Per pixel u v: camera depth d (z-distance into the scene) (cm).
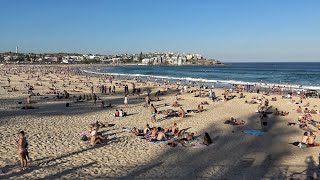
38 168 1683
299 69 19225
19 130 2505
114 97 5094
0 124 2702
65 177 1570
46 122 2864
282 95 5366
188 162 1891
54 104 4056
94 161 1842
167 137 2367
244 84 7838
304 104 4353
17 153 1912
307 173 1742
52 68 19075
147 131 2480
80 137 2359
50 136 2361
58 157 1889
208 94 5216
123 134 2503
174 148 2158
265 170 1784
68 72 14312
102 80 8962
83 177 1580
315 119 3331
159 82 8775
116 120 3080
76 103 4203
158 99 4728
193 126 2902
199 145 2234
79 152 2000
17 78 9469
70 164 1773
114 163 1822
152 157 1961
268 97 5094
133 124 2919
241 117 3400
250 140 2439
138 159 1914
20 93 5278
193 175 1675
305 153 2116
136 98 4978
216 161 1925
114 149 2091
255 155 2064
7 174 1576
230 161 1931
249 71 17012
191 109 3925
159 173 1688
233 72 16050
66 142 2212
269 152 2138
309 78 10756
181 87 6662
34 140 2231
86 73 14050
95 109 3734
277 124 3041
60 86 6994
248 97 5119
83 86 7150
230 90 5956
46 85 7162
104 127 2738
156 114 3397
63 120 2989
